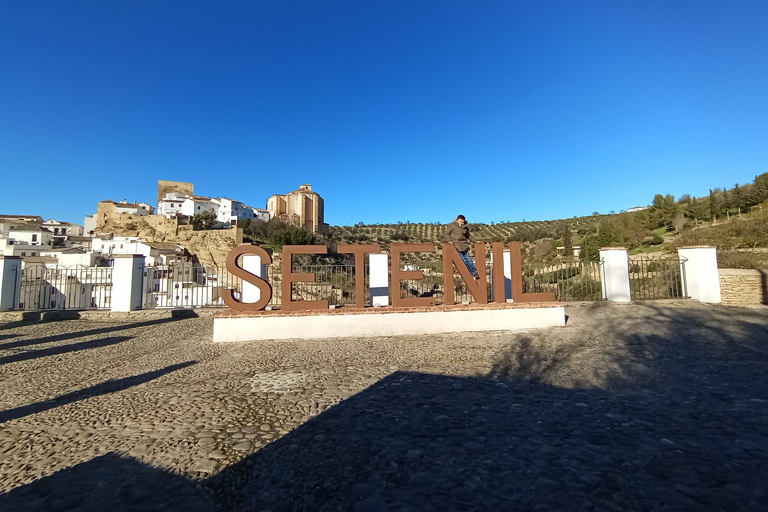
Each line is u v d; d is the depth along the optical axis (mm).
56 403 4820
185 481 2988
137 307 12852
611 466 2928
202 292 15336
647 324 8492
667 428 3555
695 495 2516
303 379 5457
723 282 11219
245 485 2898
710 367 5371
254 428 3900
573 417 3902
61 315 12250
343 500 2654
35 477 3109
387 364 6156
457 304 8945
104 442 3701
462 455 3205
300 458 3268
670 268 12375
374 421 3971
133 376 5961
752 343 6570
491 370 5688
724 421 3650
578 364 5797
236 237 63406
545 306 8812
